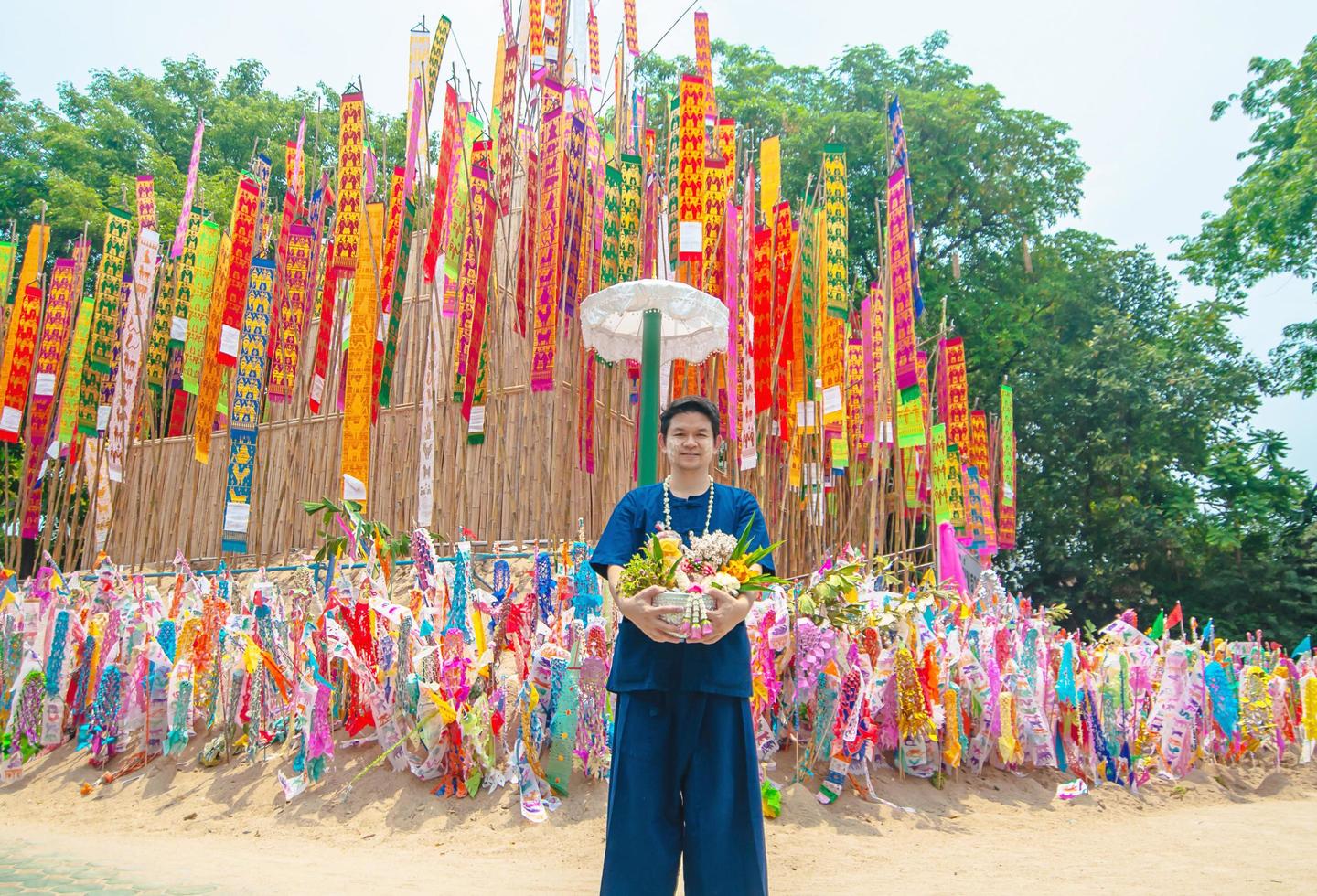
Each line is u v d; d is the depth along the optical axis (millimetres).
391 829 4449
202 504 10273
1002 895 3467
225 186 18656
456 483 7504
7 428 8414
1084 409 19406
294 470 9359
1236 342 20375
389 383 7211
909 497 9562
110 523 8555
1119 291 22062
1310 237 17344
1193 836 5188
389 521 8734
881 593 5934
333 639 4992
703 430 2713
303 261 8031
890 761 5941
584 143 6984
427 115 8273
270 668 5402
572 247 6836
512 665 6016
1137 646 7594
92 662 6152
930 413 8812
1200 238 19344
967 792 5879
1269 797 7465
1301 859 4363
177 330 8695
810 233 9023
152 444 8625
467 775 4758
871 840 4672
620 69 8727
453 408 7926
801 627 5398
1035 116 20656
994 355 19781
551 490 6672
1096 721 6605
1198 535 19016
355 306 7043
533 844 4188
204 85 22750
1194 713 7469
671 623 2344
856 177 20172
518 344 9016
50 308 8570
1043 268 21188
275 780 5086
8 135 18438
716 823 2363
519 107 8188
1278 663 9031
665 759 2424
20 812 5199
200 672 5711
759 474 8117
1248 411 19953
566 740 4742
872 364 9078
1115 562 19203
